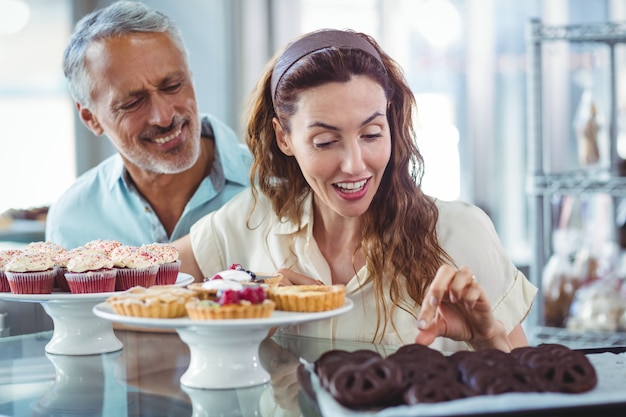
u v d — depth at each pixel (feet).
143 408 3.78
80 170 13.79
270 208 5.88
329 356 3.76
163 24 6.81
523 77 14.74
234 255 5.92
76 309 4.78
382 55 5.17
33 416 3.71
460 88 14.61
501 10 14.57
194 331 4.02
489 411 3.11
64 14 13.48
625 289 9.06
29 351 4.89
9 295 4.82
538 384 3.41
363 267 5.29
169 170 6.92
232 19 13.51
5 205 13.44
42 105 13.57
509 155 14.85
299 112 4.80
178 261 5.51
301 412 3.65
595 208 12.77
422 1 14.39
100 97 6.84
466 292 4.22
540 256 9.20
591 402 3.20
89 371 4.40
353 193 4.84
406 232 5.27
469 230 5.41
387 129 4.87
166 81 6.73
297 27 13.88
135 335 5.21
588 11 14.60
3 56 13.32
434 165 14.64
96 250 5.46
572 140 14.71
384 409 3.33
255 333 4.05
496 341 4.45
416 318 5.26
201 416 3.65
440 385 3.34
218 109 13.57
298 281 5.31
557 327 9.16
